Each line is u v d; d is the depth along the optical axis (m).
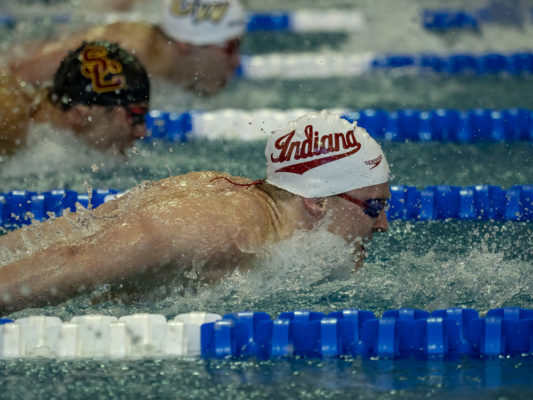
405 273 9.52
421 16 25.53
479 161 14.05
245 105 17.36
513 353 7.68
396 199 12.11
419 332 7.78
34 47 17.08
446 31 24.08
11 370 7.36
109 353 7.78
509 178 12.95
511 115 15.82
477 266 9.70
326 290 9.09
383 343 7.71
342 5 27.36
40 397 6.74
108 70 12.58
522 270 9.57
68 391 6.87
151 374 7.27
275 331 7.82
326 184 8.88
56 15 24.36
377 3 27.28
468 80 19.78
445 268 9.67
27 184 12.44
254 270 8.82
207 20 17.00
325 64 21.17
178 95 17.28
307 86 19.39
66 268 7.91
